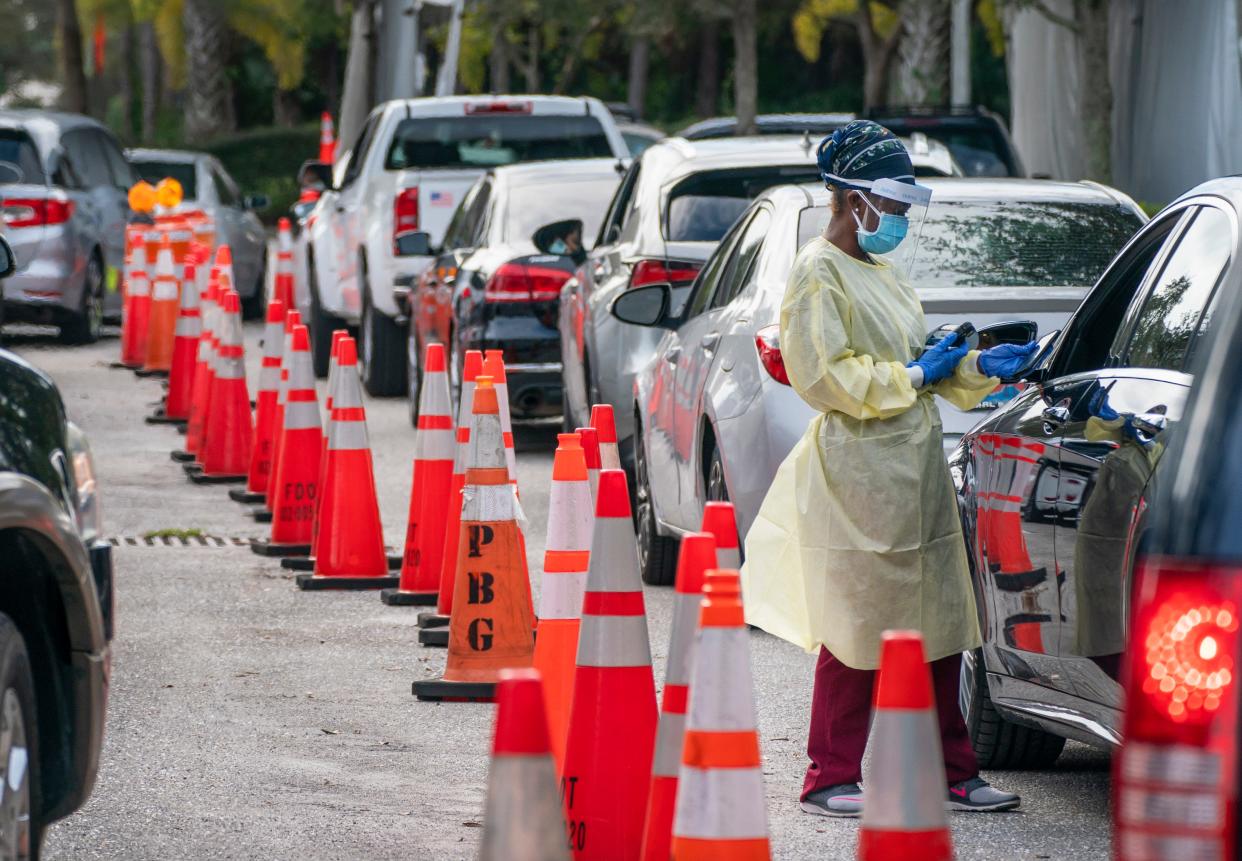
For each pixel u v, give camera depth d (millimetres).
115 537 27469
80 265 52938
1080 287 18969
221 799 14828
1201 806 7289
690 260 26406
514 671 7832
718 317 21438
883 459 13367
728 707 9820
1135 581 11852
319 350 49312
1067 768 15805
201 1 159375
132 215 57812
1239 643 7297
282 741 16594
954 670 13977
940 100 100750
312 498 26000
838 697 13938
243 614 22156
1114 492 12312
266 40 162250
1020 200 19969
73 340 54531
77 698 11828
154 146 161250
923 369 13281
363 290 45094
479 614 17984
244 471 32562
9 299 51625
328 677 19047
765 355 19297
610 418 17703
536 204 35875
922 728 7953
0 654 10516
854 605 13438
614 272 27922
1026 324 13688
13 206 51531
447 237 40438
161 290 48156
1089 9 56875
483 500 18016
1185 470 7703
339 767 15781
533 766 7730
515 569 18016
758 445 19219
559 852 7750
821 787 14086
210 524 28625
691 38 146875
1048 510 13367
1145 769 7383
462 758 16062
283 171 150125
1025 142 68125
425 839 13812
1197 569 7414
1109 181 57094
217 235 62906
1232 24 54219
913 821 7910
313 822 14227
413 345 40000
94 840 13797
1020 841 13555
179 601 22922
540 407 34469
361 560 23641
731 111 160250
